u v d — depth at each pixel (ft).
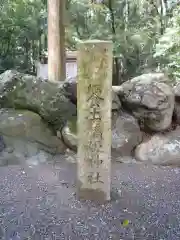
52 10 13.58
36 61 19.30
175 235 5.71
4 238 5.56
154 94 10.67
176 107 11.36
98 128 6.77
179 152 10.04
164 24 19.65
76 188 7.68
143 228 5.94
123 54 18.26
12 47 17.28
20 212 6.47
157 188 7.94
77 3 19.35
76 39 19.33
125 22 19.01
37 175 8.64
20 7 17.06
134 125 10.85
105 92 6.64
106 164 6.92
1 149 9.77
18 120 10.38
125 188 7.89
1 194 7.31
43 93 11.16
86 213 6.48
